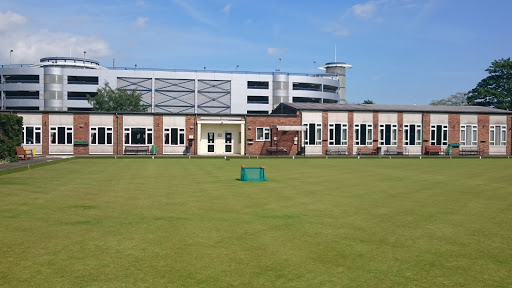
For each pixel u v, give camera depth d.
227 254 8.16
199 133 44.34
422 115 49.22
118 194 15.55
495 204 14.05
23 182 18.92
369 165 32.19
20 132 32.84
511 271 7.36
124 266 7.40
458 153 49.88
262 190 16.97
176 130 44.09
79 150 42.22
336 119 47.19
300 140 46.16
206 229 10.14
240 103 97.62
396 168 29.30
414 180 21.33
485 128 50.75
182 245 8.74
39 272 7.06
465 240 9.38
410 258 8.04
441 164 34.12
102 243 8.82
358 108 48.12
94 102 74.56
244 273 7.11
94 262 7.60
